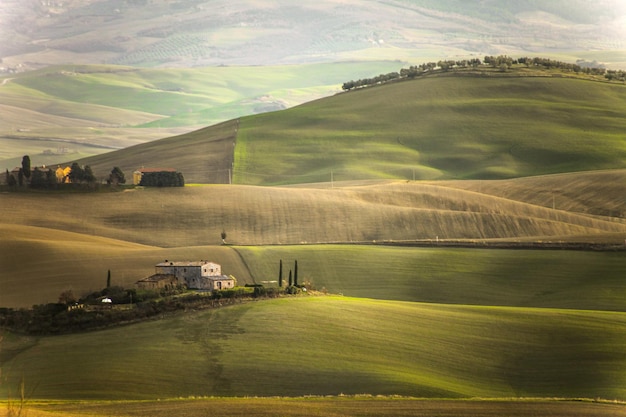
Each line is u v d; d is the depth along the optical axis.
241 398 194.12
